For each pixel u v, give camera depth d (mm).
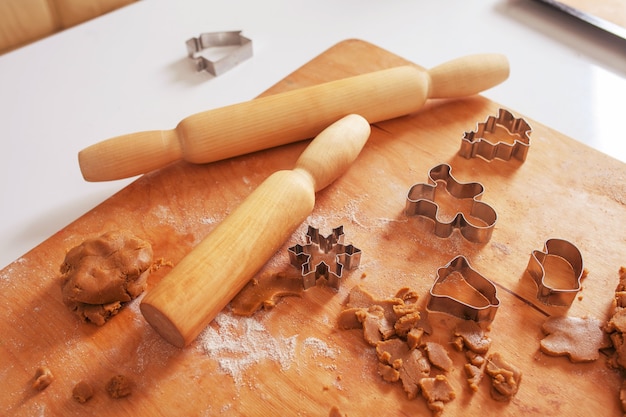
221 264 454
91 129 651
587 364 447
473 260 504
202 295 439
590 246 512
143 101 684
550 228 524
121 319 469
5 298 480
